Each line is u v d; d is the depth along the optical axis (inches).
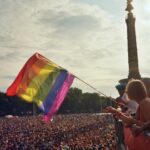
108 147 1815.9
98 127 4564.5
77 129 4151.1
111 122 5255.9
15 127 4847.4
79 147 1968.5
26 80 453.1
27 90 451.8
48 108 449.7
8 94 450.3
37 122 6023.6
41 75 452.1
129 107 307.7
